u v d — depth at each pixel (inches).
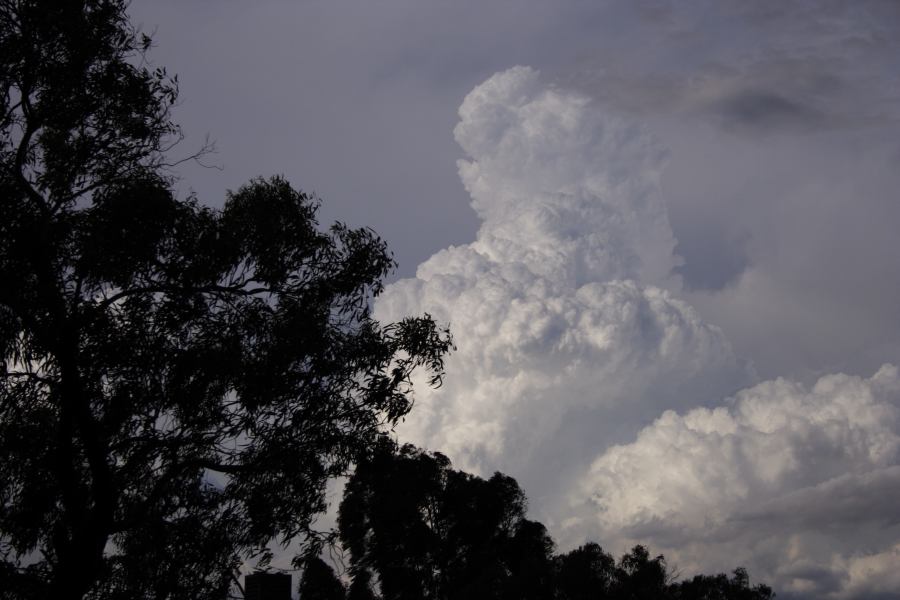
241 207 857.5
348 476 883.4
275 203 858.8
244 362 818.2
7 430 776.9
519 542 2878.9
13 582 756.6
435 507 2721.5
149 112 848.3
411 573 2482.8
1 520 805.9
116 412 784.9
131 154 850.8
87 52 813.2
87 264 776.3
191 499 835.4
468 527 2709.2
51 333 753.6
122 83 828.6
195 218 826.8
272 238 836.0
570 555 2994.6
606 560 3026.6
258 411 834.2
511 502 2842.0
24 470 801.6
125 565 828.0
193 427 815.1
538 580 2677.2
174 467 805.2
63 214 792.3
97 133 840.9
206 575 834.2
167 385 796.0
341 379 864.9
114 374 788.0
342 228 895.7
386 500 2401.6
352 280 874.8
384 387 863.7
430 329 894.4
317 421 839.7
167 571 826.2
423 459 2682.1
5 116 794.8
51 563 786.2
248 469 816.3
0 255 753.6
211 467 815.7
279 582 868.0
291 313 840.3
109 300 786.8
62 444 762.8
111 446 789.9
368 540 2468.0
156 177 840.9
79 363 767.7
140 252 792.3
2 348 761.6
